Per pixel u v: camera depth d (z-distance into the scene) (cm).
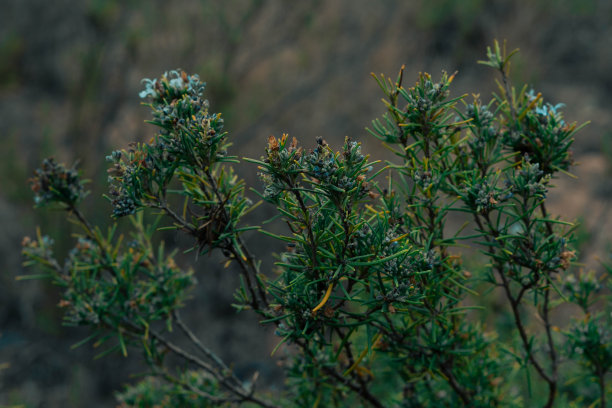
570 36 289
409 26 296
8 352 202
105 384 198
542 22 291
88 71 236
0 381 195
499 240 72
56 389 195
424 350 75
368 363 81
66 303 80
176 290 83
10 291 217
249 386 89
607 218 208
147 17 239
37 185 77
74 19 298
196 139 67
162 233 199
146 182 69
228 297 215
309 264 67
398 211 71
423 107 69
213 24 249
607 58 281
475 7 274
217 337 206
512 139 74
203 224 69
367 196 70
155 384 94
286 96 270
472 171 71
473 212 71
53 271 81
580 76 279
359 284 75
